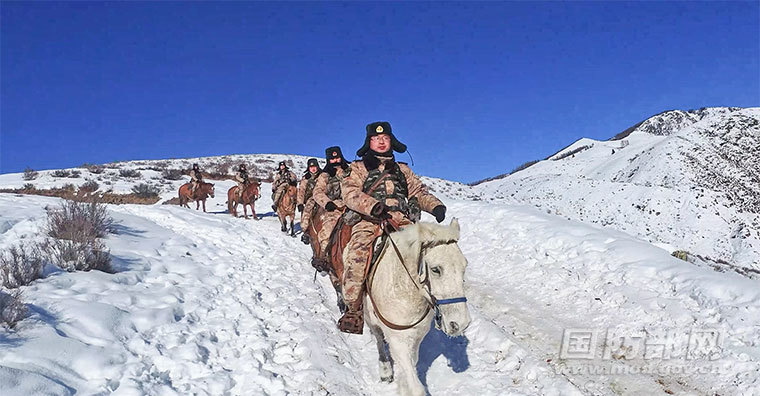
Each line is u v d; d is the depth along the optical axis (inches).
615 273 362.9
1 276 287.6
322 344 270.4
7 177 1545.3
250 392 220.2
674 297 312.8
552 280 380.2
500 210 606.5
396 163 208.8
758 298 281.0
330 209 245.0
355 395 225.0
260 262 473.1
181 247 469.7
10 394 171.3
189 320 290.0
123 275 340.5
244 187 816.9
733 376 226.2
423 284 167.9
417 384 177.5
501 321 317.1
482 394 225.8
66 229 402.6
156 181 1578.5
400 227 192.7
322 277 430.6
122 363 221.6
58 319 243.9
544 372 237.1
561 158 3356.3
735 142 2233.0
